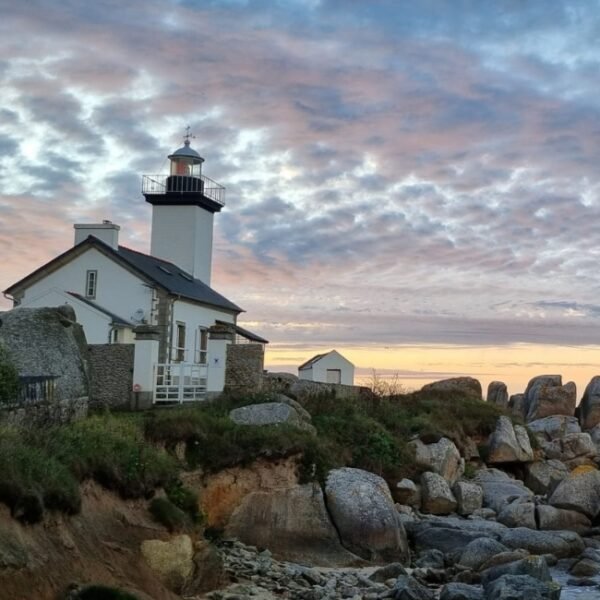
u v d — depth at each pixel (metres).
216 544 22.56
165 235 52.00
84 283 42.34
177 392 30.25
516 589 18.42
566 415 47.91
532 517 28.45
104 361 29.77
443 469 32.09
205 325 45.88
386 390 39.50
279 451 24.58
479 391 44.16
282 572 20.91
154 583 16.16
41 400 21.20
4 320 24.80
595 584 21.80
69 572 14.45
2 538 13.40
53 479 15.28
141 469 18.53
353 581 20.78
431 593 19.61
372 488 24.75
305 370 49.50
